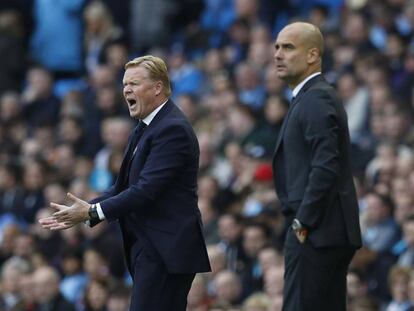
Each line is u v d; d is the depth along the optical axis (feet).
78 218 100.27
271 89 206.39
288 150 106.73
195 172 102.58
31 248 187.11
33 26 257.34
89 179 205.67
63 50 252.62
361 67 204.03
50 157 215.51
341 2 233.96
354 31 212.23
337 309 107.76
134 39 247.91
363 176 180.75
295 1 237.04
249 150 187.93
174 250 101.24
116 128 201.98
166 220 101.65
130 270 103.86
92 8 244.22
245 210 176.35
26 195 206.90
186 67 231.30
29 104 234.17
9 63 251.19
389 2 223.71
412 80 201.77
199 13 252.42
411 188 163.02
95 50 244.22
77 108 229.04
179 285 102.53
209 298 153.99
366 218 165.48
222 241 168.66
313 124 104.88
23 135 229.86
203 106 215.51
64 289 176.45
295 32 107.34
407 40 212.64
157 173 100.63
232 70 223.92
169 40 247.91
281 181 107.86
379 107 193.77
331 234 105.29
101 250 172.14
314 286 106.11
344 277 108.37
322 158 104.12
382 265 157.99
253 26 233.14
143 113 102.32
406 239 157.79
